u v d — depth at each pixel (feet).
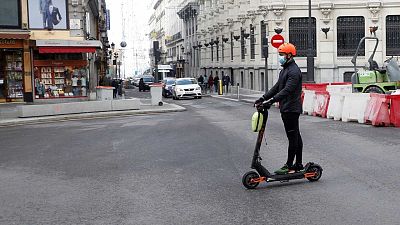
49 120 70.18
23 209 23.04
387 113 50.03
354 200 22.82
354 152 35.27
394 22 115.96
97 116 75.56
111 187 26.99
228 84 148.15
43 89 100.73
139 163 33.96
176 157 35.88
